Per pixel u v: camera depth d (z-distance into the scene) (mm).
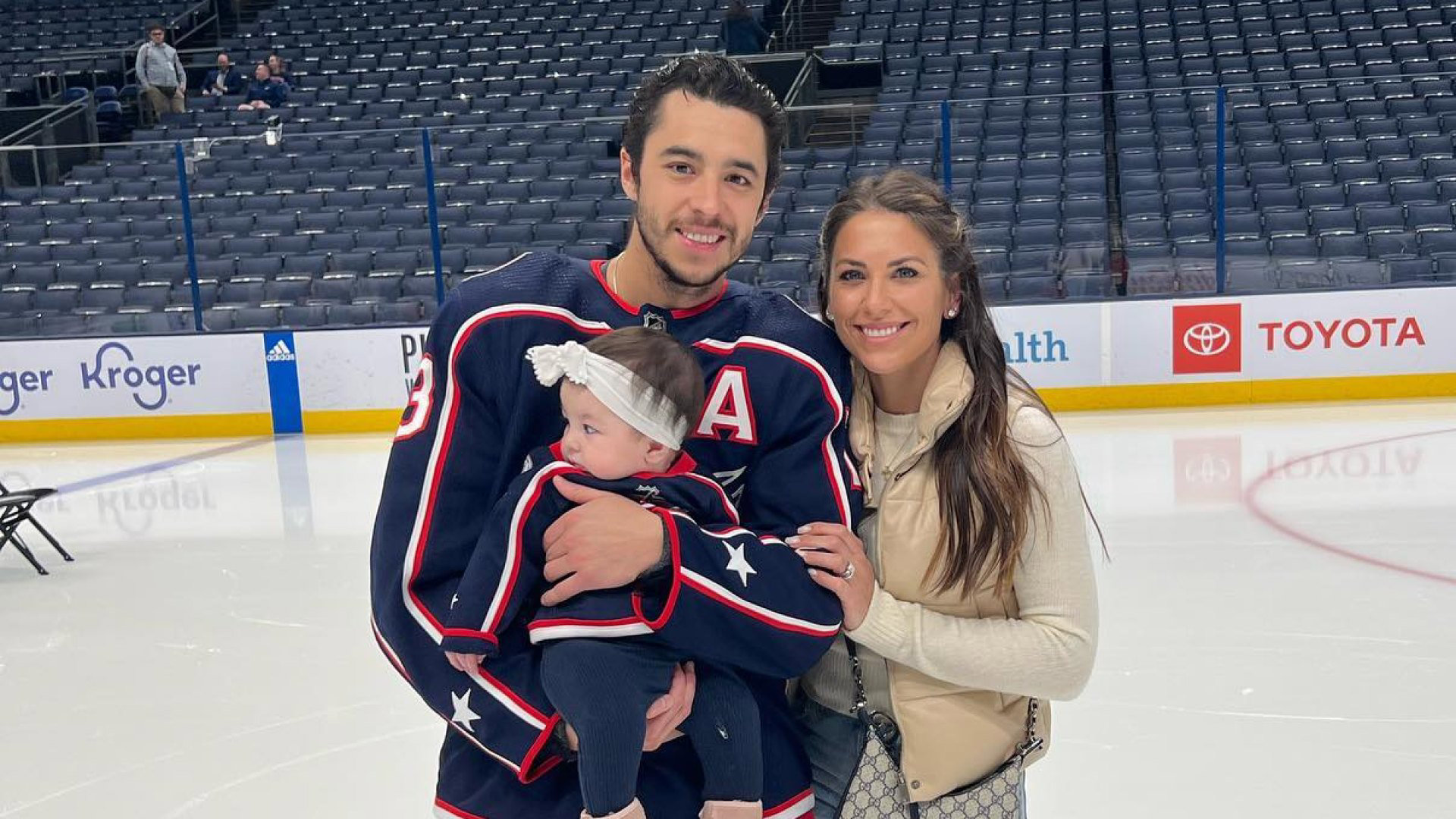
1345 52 13258
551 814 1842
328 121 13547
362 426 10562
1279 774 3809
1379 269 9750
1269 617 5160
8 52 17156
